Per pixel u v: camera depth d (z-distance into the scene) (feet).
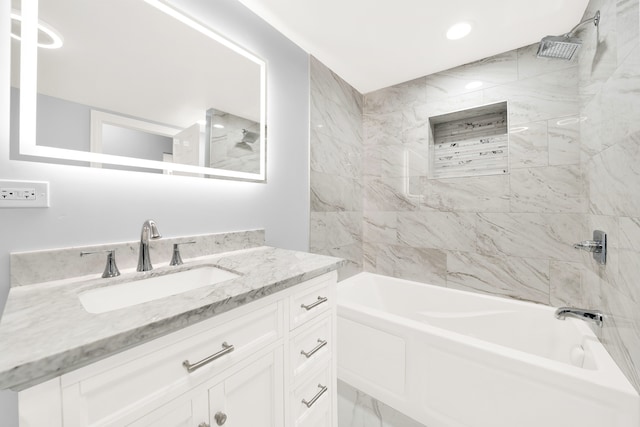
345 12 4.90
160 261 3.50
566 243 5.43
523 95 5.83
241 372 2.34
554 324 4.96
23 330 1.62
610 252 3.74
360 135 8.03
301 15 4.98
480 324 5.82
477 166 6.96
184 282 3.36
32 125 2.64
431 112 7.05
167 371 1.86
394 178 7.68
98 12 3.10
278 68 5.38
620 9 3.40
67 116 2.86
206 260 3.73
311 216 6.23
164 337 1.83
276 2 4.66
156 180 3.58
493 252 6.24
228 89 4.46
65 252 2.77
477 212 6.43
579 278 5.30
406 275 7.50
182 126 3.87
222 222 4.40
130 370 1.67
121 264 3.15
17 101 2.57
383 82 7.52
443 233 6.91
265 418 2.61
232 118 4.51
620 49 3.39
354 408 4.63
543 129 5.63
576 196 5.32
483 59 6.31
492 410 3.63
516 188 5.94
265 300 2.56
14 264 2.50
